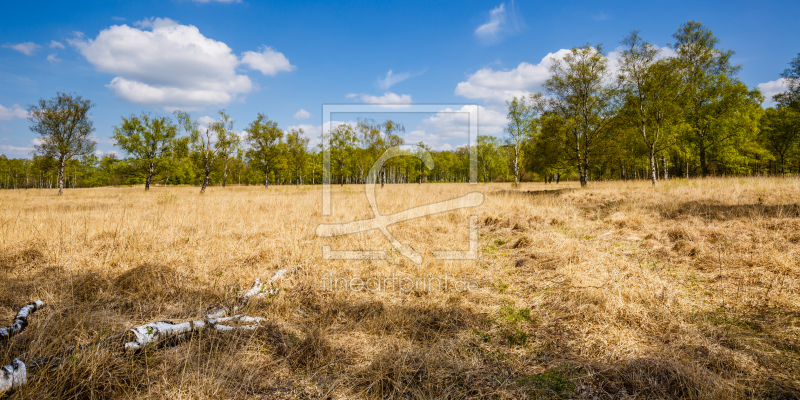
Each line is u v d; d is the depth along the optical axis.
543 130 21.80
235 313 3.68
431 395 2.36
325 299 4.12
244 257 5.51
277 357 2.90
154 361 2.68
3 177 63.88
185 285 4.34
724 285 3.94
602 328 3.25
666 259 5.05
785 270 3.97
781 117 25.02
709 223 6.59
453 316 3.65
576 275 4.42
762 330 3.02
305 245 6.25
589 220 8.47
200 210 10.80
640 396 2.32
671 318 3.28
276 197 15.98
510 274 5.05
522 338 3.22
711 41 21.81
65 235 6.53
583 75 19.23
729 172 30.17
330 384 2.57
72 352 2.54
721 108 22.88
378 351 3.00
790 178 12.25
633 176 40.44
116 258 5.26
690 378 2.33
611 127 19.62
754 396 2.25
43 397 2.14
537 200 12.65
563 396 2.39
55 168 27.03
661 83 17.41
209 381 2.43
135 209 11.41
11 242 5.96
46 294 3.93
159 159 35.53
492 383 2.55
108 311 3.62
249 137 34.91
